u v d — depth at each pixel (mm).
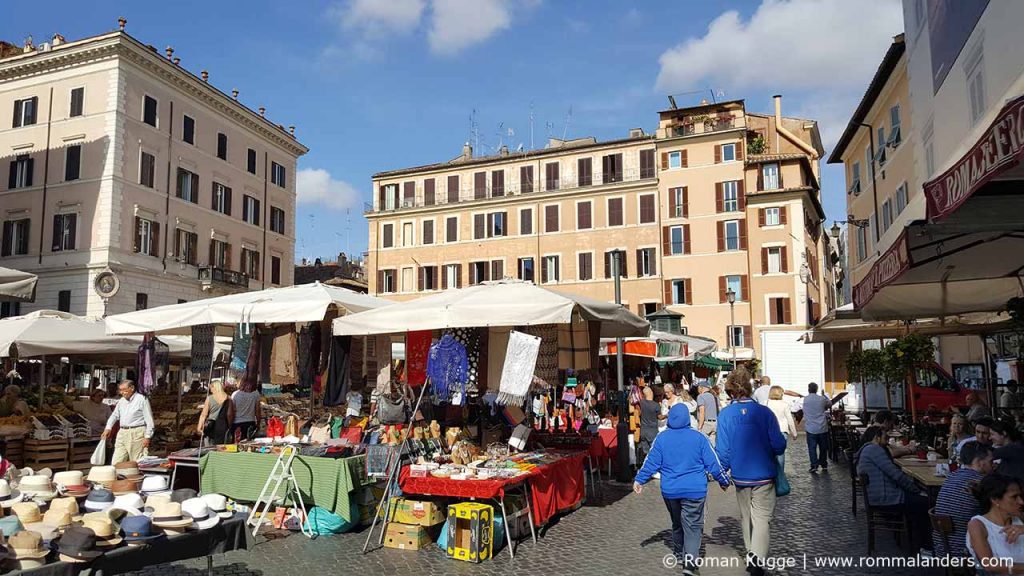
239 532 5598
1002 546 4559
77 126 33406
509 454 9633
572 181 48688
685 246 44844
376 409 12023
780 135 50375
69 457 12500
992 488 4668
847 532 8648
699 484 6590
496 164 50969
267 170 44438
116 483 5594
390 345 12922
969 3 6504
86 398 15070
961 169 4320
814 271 46250
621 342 13719
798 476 13852
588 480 13305
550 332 10445
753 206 43781
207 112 39094
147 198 34375
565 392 15625
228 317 10320
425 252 51906
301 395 16516
